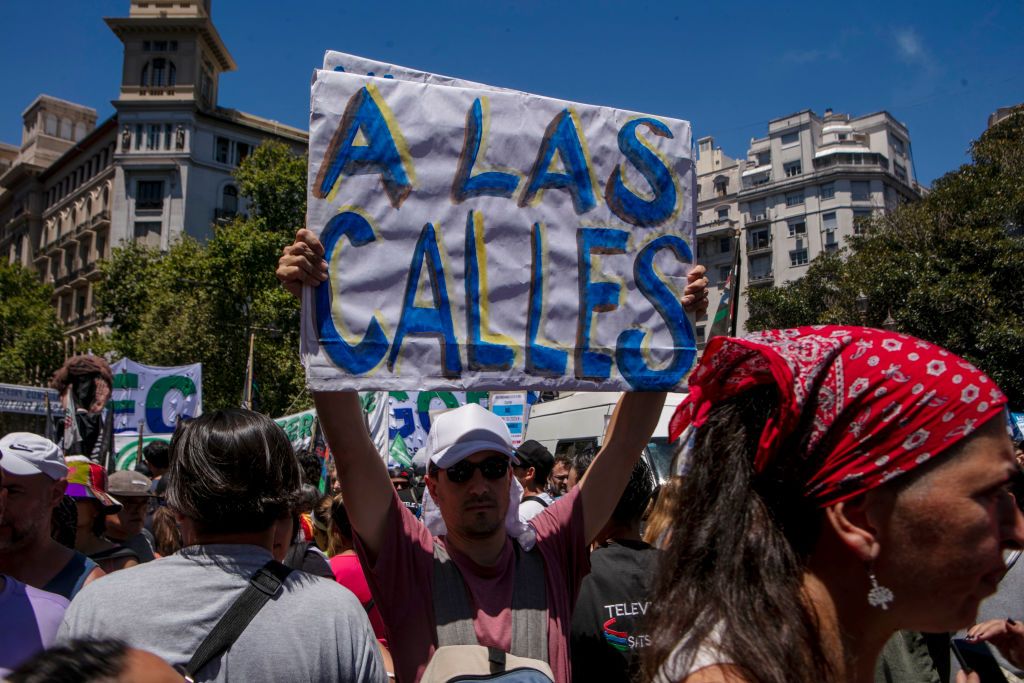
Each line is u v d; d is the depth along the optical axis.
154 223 46.09
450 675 1.96
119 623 1.75
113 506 3.63
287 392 32.47
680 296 2.46
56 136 69.44
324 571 3.67
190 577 1.84
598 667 2.63
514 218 2.30
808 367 1.01
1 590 2.22
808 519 1.03
